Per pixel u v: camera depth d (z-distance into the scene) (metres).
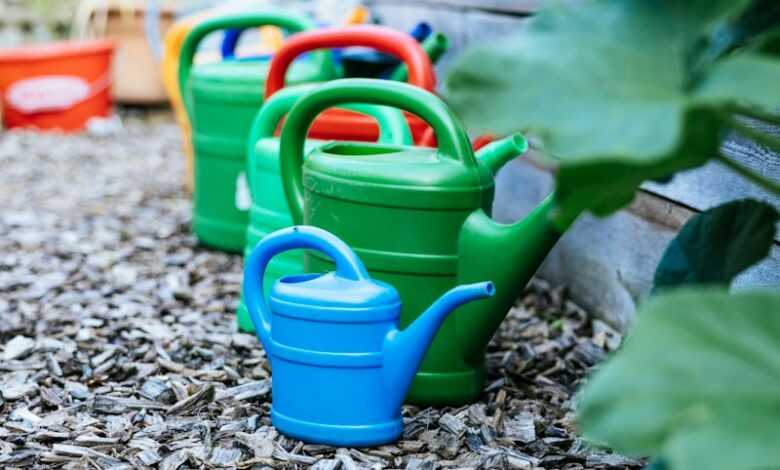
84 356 2.31
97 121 5.89
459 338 1.98
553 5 1.16
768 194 1.93
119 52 6.36
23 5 7.20
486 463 1.77
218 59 3.89
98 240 3.42
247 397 2.05
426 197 1.90
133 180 4.52
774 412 0.94
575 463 1.80
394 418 1.84
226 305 2.73
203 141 3.19
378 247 1.94
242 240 3.19
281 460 1.78
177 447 1.83
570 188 1.07
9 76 5.74
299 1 4.45
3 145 5.35
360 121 2.61
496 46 1.12
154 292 2.85
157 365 2.25
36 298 2.78
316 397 1.81
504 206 3.33
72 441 1.86
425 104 1.96
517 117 1.07
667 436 0.95
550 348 2.43
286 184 2.12
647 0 1.13
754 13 1.32
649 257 2.42
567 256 2.85
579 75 1.08
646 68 1.09
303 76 2.88
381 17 4.82
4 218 3.72
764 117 1.26
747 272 2.01
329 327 1.78
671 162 1.17
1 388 2.12
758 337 1.00
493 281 1.91
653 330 1.01
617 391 0.98
